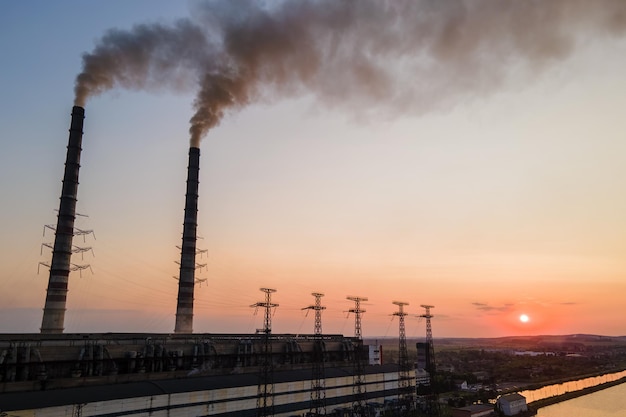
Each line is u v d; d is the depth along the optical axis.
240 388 93.25
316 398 104.06
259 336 126.19
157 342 100.50
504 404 133.88
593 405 159.00
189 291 129.88
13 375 75.31
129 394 76.88
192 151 139.25
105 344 90.44
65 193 113.50
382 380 131.00
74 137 117.00
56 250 110.44
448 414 122.06
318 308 121.88
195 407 84.94
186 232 132.88
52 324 106.38
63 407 68.25
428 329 167.12
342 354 137.62
